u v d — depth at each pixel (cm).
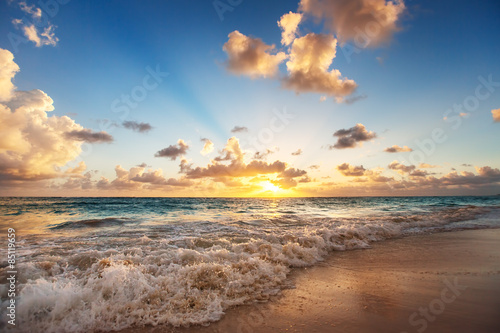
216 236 809
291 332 296
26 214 1659
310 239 755
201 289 404
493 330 290
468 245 790
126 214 1716
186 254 535
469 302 369
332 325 311
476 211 1891
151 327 312
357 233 898
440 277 486
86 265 482
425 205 3048
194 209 2272
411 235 988
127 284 381
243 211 2102
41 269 443
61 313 318
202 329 307
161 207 2506
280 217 1511
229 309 359
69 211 1933
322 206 3073
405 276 498
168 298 371
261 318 332
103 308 330
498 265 565
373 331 295
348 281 473
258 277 462
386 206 2941
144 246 649
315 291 423
